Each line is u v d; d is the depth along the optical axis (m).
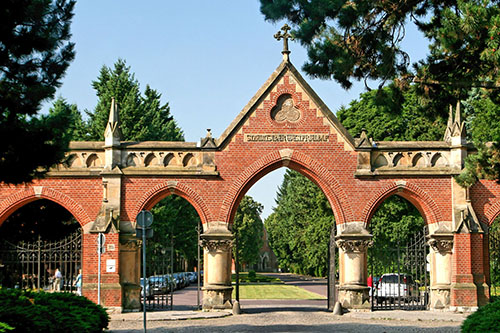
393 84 24.69
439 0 24.06
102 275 30.67
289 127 32.09
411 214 52.00
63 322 17.30
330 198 31.97
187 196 31.73
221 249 31.28
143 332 22.95
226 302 31.16
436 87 24.53
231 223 31.92
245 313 31.05
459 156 31.62
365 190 31.80
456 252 31.08
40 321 15.96
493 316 15.45
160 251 41.53
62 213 38.81
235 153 31.95
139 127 60.41
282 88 32.28
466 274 30.89
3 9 18.53
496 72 21.36
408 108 53.12
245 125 32.09
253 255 100.06
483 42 20.69
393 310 31.72
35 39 19.25
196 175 31.69
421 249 33.47
